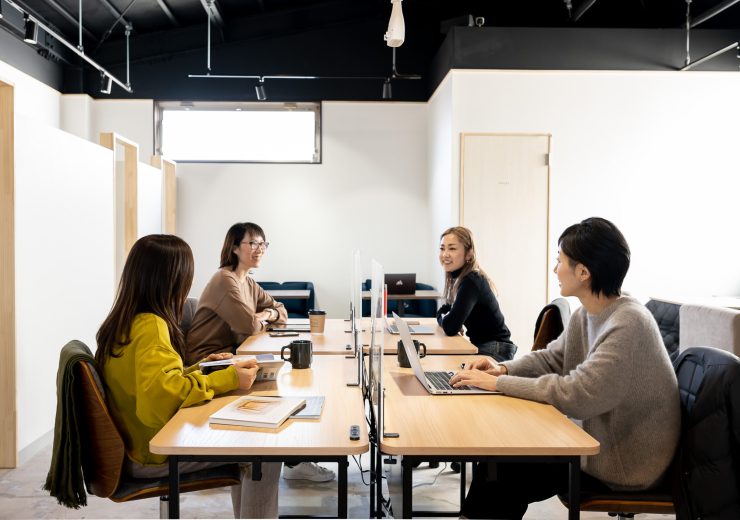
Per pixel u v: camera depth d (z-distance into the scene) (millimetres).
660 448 1860
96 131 7500
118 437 1862
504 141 5883
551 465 1960
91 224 4438
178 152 7672
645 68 5883
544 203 5914
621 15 7523
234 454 1563
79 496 1830
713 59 5902
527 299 5926
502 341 3619
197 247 7590
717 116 5934
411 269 7672
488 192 5895
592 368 1890
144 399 1849
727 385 1659
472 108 5871
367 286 7570
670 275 5980
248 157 7703
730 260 5984
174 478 1603
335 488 3184
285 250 7637
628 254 1982
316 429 1713
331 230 7648
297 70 7555
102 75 6484
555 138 5898
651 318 1925
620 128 5918
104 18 6848
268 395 2084
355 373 2457
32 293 3602
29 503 2953
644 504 1875
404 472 1613
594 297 2012
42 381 3727
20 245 3459
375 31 7574
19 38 6387
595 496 1882
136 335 1929
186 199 7570
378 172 7625
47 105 6988
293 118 7715
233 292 3359
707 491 1672
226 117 7684
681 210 5965
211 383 2031
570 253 1998
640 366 1864
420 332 3564
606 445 1907
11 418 3383
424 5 7516
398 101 7586
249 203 7613
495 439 1649
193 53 7523
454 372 2484
